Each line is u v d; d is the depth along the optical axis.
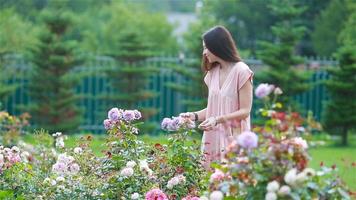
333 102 15.70
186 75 15.97
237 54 5.27
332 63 17.30
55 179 5.46
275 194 3.65
